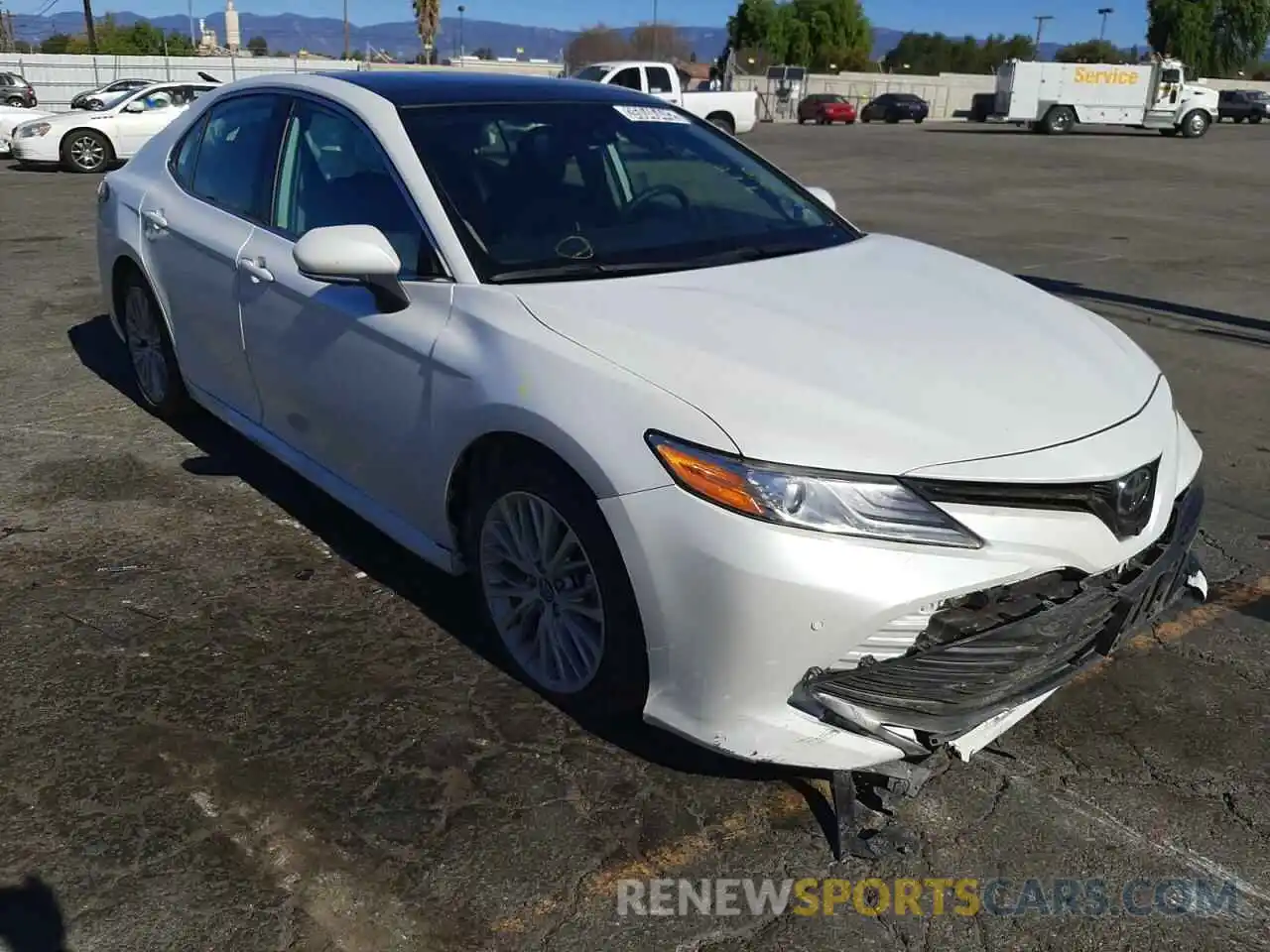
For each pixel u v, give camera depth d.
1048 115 35.19
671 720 2.42
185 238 4.02
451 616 3.31
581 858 2.35
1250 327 7.24
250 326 3.63
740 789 2.57
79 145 16.22
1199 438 5.06
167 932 2.13
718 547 2.23
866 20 75.50
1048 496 2.32
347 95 3.47
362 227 2.89
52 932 2.13
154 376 4.75
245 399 3.90
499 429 2.64
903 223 12.55
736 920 2.21
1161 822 2.51
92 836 2.38
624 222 3.24
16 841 2.36
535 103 3.57
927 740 2.42
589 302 2.75
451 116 3.35
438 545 3.09
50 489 4.17
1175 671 3.12
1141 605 2.60
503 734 2.75
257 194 3.77
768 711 2.32
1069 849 2.42
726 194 3.59
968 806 2.55
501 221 3.06
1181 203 15.09
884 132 36.09
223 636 3.18
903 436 2.31
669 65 24.59
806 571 2.20
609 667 2.55
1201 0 66.00
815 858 2.38
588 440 2.42
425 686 2.95
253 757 2.65
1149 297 8.23
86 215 11.36
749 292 2.89
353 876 2.29
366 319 3.07
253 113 3.93
